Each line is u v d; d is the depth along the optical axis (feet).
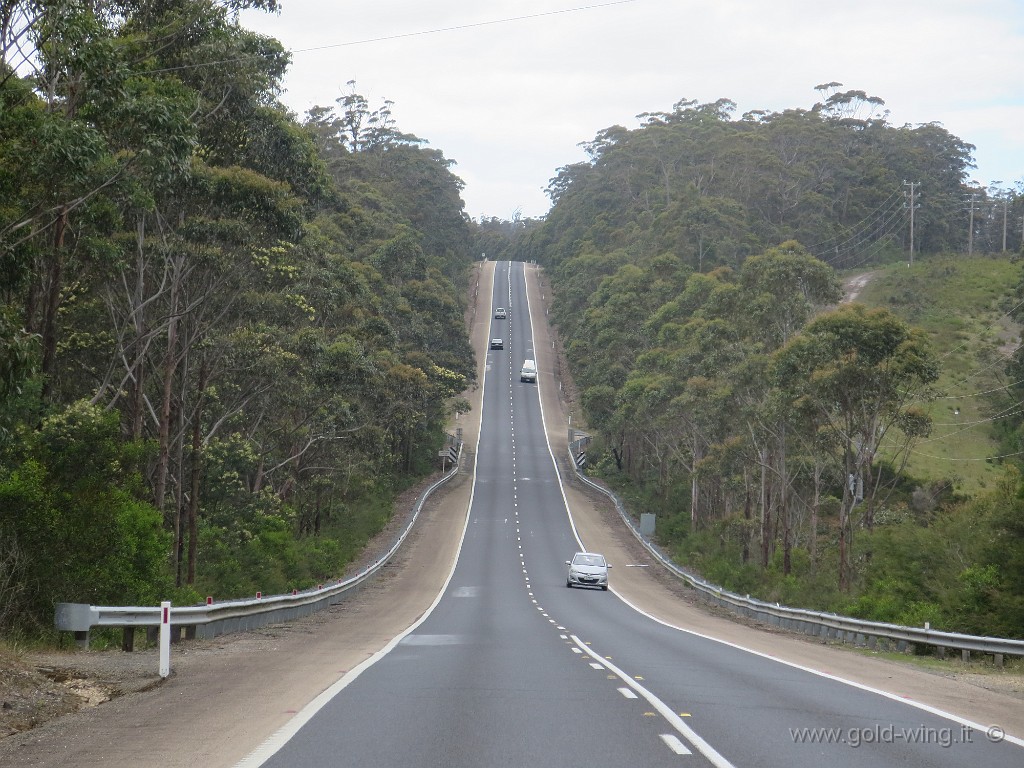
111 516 86.53
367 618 118.32
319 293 188.65
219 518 172.04
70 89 96.89
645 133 655.76
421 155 624.59
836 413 184.96
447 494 326.44
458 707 42.60
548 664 61.57
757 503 250.78
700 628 113.50
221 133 137.49
